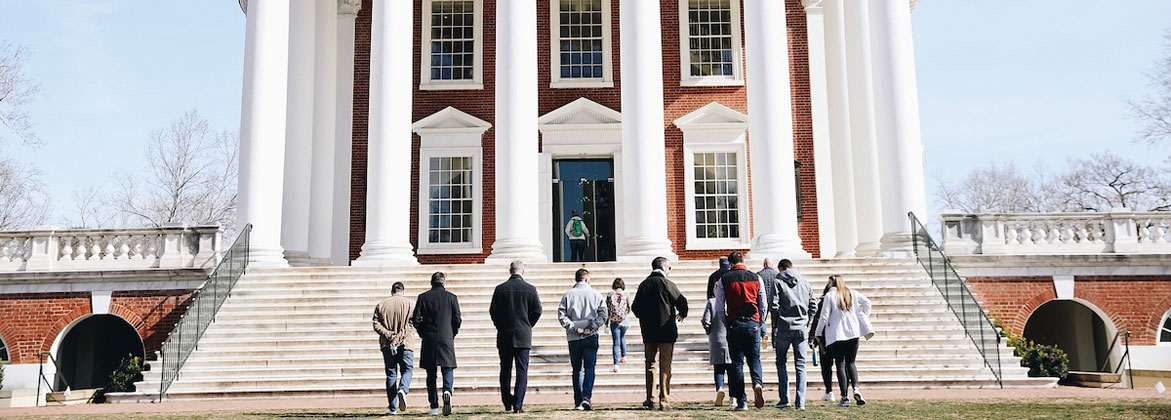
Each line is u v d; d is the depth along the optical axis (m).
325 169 24.56
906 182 21.03
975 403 11.88
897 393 14.07
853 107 23.64
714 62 26.94
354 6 27.02
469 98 26.70
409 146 21.12
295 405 13.57
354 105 26.55
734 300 11.20
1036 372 17.62
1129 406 11.27
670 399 13.25
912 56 22.09
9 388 20.12
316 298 18.50
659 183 20.73
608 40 26.94
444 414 11.11
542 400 13.72
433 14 27.33
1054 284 20.81
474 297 18.45
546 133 26.38
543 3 27.14
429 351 11.24
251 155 20.58
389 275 19.53
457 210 26.30
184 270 20.34
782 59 21.39
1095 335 24.50
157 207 52.59
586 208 26.33
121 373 18.25
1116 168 60.81
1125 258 20.78
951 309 17.66
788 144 21.11
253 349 16.72
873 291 18.59
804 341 11.39
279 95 21.14
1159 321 20.72
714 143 26.20
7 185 50.09
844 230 24.47
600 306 11.44
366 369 15.95
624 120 21.03
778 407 11.36
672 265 19.80
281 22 21.42
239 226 20.38
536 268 19.67
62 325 20.45
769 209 20.73
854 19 23.83
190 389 15.59
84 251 20.95
